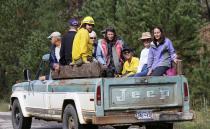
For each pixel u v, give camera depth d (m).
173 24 46.59
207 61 43.88
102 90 21.06
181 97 22.62
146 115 21.84
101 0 60.16
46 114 25.47
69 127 23.11
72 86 22.73
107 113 21.25
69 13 86.88
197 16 48.50
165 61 23.89
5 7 65.75
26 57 59.12
